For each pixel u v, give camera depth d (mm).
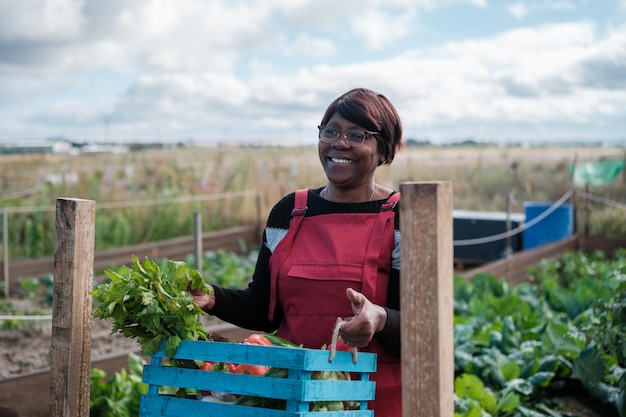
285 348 2781
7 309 10922
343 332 2830
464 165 26797
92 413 5656
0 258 13742
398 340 3006
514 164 23234
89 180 17609
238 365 3150
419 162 27609
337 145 3342
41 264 12992
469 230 14859
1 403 5754
